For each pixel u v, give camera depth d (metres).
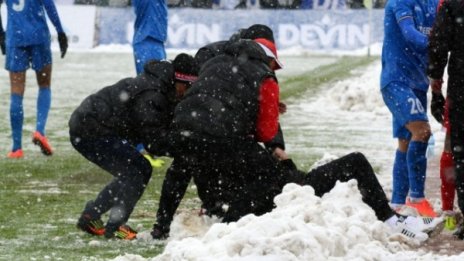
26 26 31.39
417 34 21.09
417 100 21.66
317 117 45.03
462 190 19.47
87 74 72.62
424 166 21.72
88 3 102.75
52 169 29.52
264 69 18.70
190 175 19.42
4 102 51.03
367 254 16.05
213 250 15.20
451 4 19.16
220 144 18.50
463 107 19.23
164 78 19.19
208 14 101.31
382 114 45.50
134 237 19.56
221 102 18.62
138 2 30.19
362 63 84.94
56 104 50.31
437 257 16.95
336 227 16.62
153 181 27.47
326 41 101.44
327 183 18.72
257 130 18.78
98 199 19.66
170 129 18.98
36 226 20.98
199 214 19.92
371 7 99.94
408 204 21.91
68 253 18.08
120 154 19.62
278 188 18.62
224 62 19.03
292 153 32.84
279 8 102.12
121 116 19.50
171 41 101.31
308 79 67.06
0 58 91.75
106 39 102.50
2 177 27.92
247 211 18.52
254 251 14.77
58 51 99.12
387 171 29.05
